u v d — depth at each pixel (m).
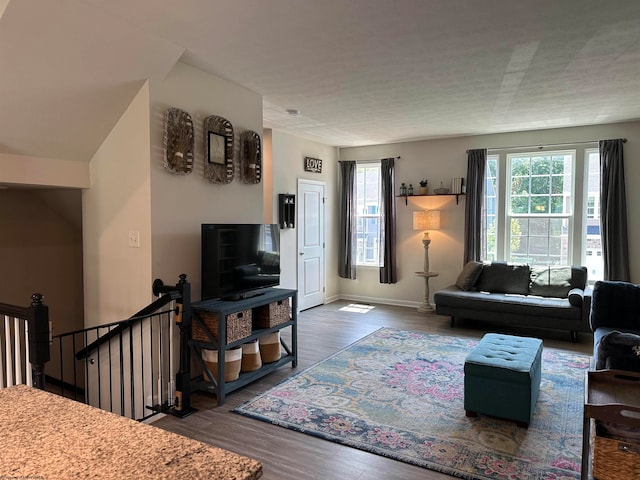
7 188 3.94
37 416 1.14
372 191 7.42
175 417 3.16
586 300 4.89
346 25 2.81
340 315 6.43
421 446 2.71
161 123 3.38
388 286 7.28
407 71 3.68
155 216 3.36
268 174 5.97
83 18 2.60
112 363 3.72
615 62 3.47
